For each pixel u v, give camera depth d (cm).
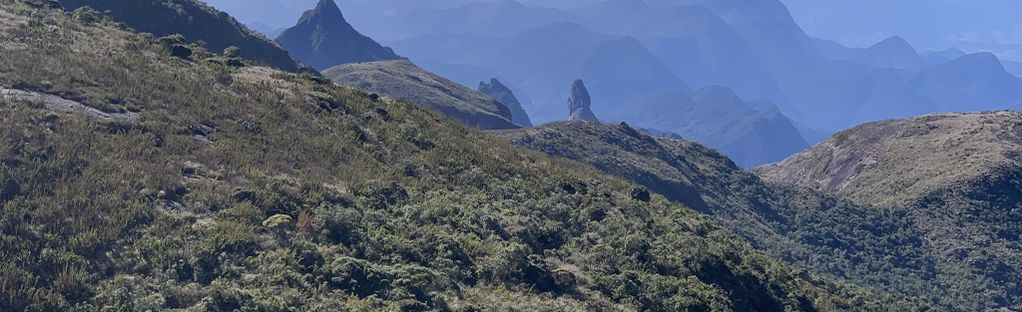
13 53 4297
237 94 4844
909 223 11994
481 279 3347
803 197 13538
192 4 10788
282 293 2739
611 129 14225
